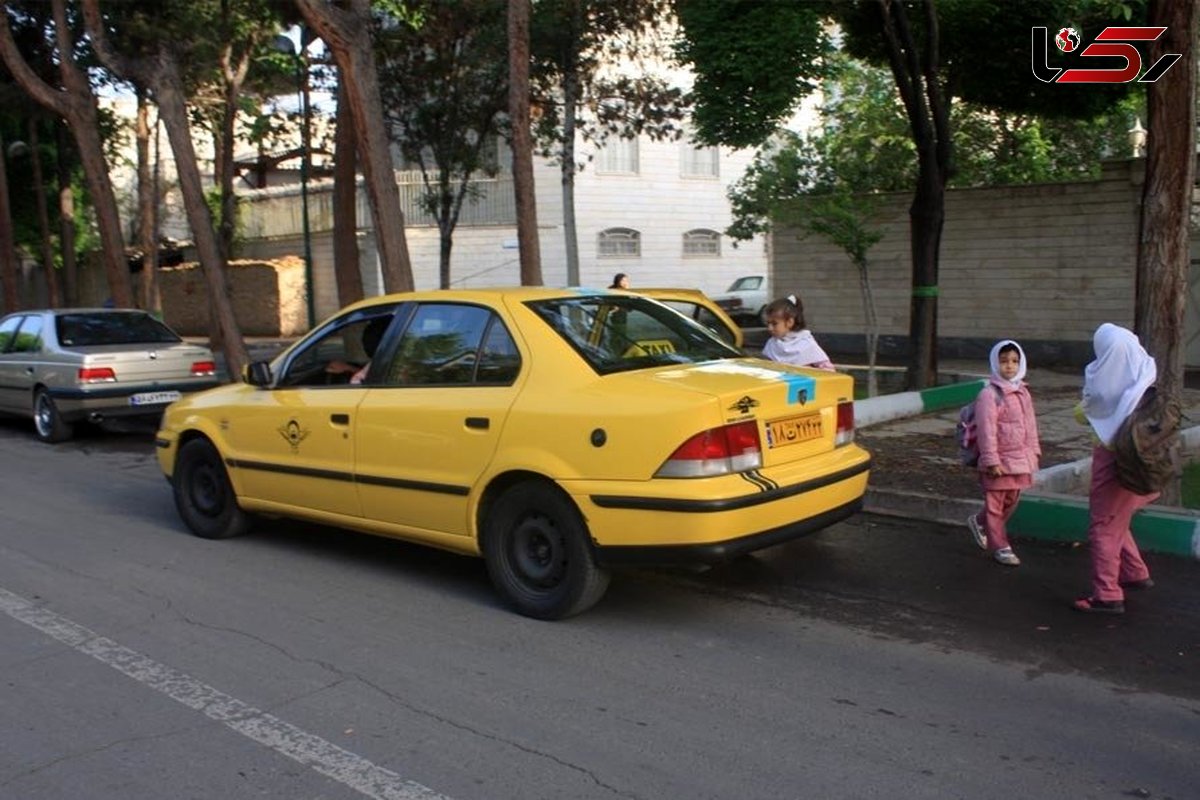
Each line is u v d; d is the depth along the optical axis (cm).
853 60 1759
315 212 3028
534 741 420
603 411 524
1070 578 622
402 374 630
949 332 1806
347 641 542
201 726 441
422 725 438
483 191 2798
